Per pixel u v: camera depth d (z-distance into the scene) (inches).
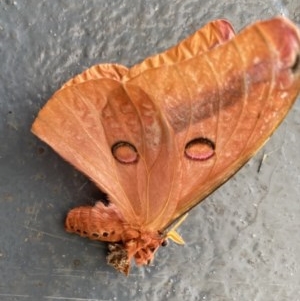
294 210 6.3
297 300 6.3
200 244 6.1
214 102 4.4
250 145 4.7
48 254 5.8
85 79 5.0
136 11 6.1
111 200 5.5
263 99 4.3
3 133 5.7
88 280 5.9
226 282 6.2
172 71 4.2
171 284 6.1
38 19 5.9
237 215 6.2
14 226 5.8
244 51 4.0
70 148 5.1
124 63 6.1
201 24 6.2
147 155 4.9
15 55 5.8
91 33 6.0
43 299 5.8
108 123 4.8
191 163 4.8
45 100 5.8
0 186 5.7
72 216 5.6
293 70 4.1
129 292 5.9
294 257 6.3
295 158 6.4
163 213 5.3
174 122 4.5
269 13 6.4
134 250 5.6
